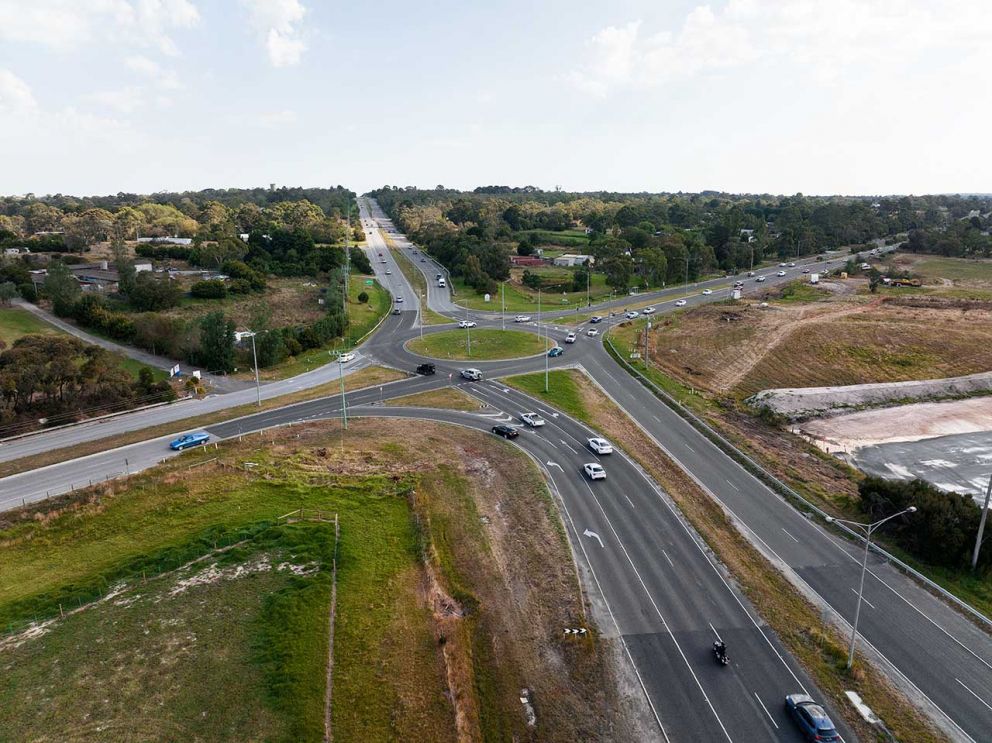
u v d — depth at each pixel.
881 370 106.38
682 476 64.38
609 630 41.91
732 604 44.62
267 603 43.72
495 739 33.81
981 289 161.25
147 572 47.06
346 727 33.88
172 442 70.12
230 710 34.75
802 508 58.16
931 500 50.06
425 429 76.25
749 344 118.06
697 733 34.19
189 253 175.50
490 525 54.66
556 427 77.00
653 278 183.12
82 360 85.69
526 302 160.12
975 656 40.19
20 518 54.25
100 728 33.47
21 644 39.81
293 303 144.12
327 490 60.19
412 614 43.00
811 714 33.75
